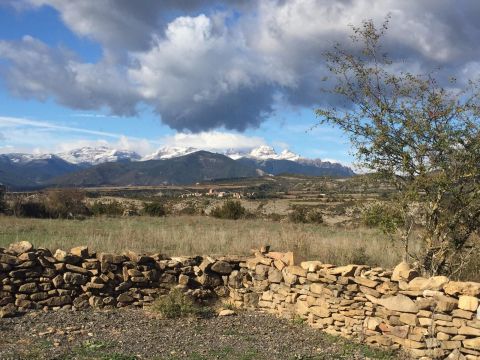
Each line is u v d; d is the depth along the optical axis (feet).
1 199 116.47
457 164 28.27
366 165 30.66
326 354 24.56
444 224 28.71
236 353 24.06
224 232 59.21
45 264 32.17
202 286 35.91
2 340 24.30
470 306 22.59
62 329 26.86
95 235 56.85
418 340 24.26
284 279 33.17
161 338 26.18
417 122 28.91
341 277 28.58
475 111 28.27
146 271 34.63
